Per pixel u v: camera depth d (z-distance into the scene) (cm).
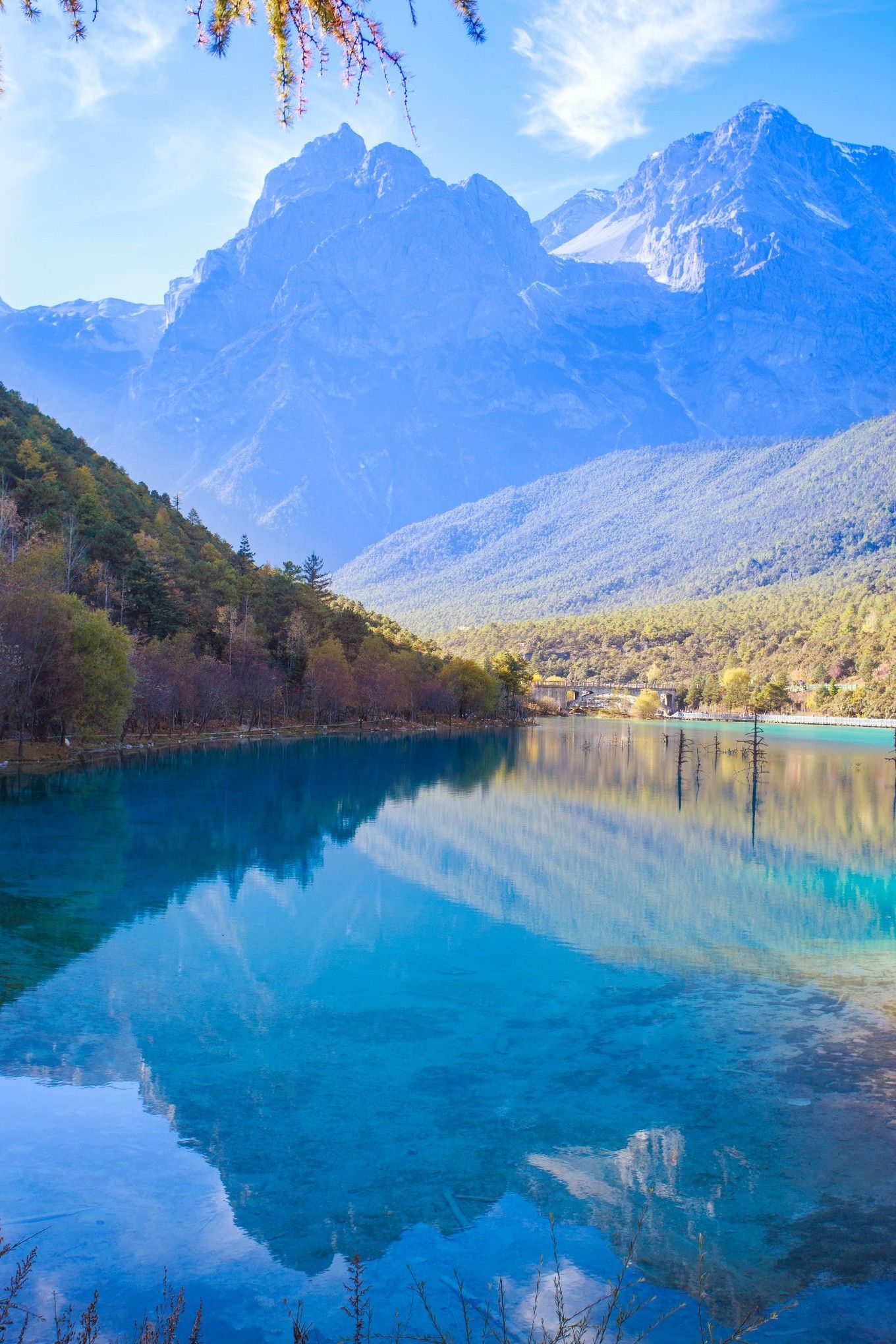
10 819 5731
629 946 3556
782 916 4056
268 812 6462
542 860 5278
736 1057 2470
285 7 883
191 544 18900
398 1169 1888
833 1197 1794
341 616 18725
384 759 11025
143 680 10306
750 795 8812
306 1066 2383
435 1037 2597
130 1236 1644
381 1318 1448
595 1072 2369
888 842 6178
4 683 7125
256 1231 1667
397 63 883
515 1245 1644
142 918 3722
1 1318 1227
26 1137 1978
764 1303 1490
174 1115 2091
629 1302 1493
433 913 3988
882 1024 2722
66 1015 2681
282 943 3466
